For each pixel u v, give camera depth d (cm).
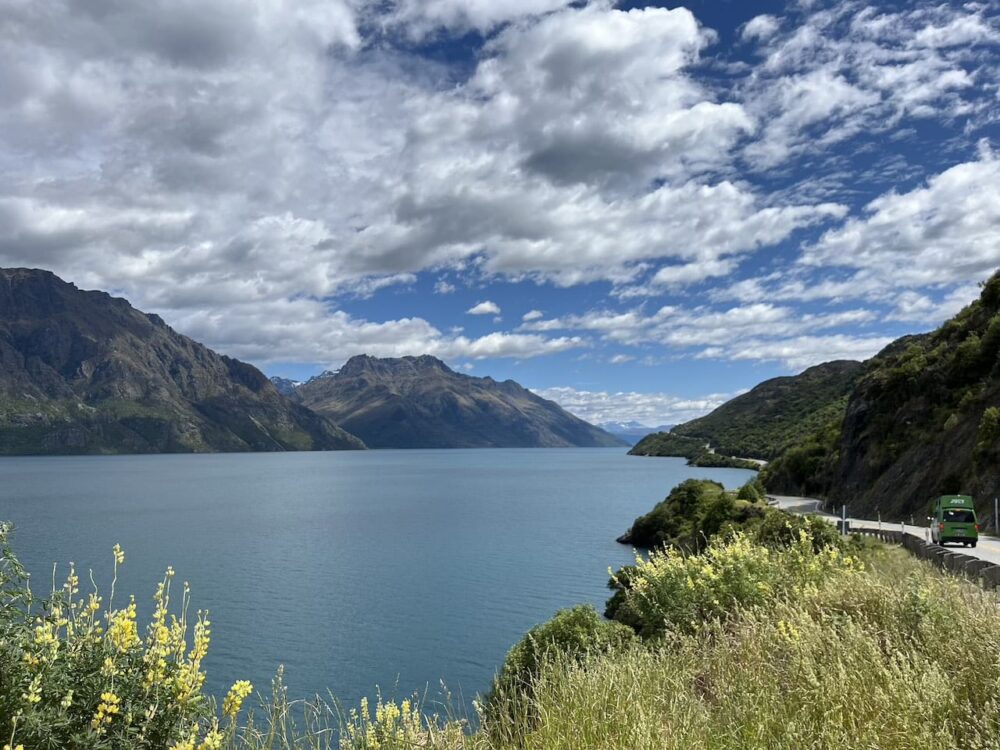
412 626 3988
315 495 15050
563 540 7606
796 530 2100
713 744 499
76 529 8612
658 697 574
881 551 1972
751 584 1181
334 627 3966
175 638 481
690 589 1215
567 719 553
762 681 616
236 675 3102
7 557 431
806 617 741
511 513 10862
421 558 6481
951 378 5725
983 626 670
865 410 6606
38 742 388
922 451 5141
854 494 6075
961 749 476
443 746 590
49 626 432
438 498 14138
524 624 4031
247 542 7588
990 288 5991
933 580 954
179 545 7306
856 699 543
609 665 651
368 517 10344
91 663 438
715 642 834
